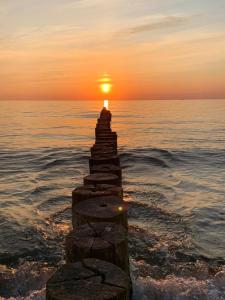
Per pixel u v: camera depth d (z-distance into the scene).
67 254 3.61
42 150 28.00
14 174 17.70
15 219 10.22
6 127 56.59
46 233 9.04
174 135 41.78
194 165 20.03
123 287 2.78
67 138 39.31
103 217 4.25
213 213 10.81
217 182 15.34
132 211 10.58
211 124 60.44
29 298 4.70
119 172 7.44
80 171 17.95
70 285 2.81
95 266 3.06
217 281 4.98
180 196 12.70
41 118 87.31
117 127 56.06
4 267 7.15
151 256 7.56
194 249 8.04
